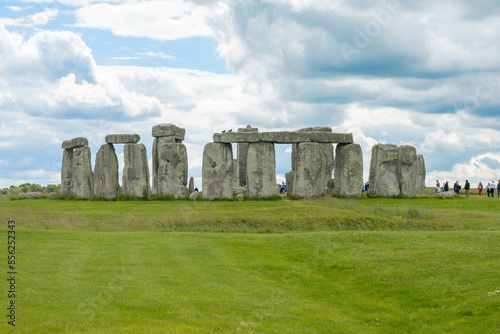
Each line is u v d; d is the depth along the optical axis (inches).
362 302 730.2
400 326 639.8
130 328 570.9
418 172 2490.2
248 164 1850.4
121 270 812.6
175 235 1166.3
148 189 1871.3
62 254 914.1
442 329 611.8
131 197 1872.5
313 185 1860.2
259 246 1063.0
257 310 682.8
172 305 664.4
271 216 1360.7
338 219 1328.7
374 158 2047.2
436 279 763.4
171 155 1899.6
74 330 556.1
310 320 658.2
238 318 644.7
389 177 2015.3
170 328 579.8
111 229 1277.1
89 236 1120.8
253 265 914.7
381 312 691.4
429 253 891.4
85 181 1995.6
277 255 992.2
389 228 1299.2
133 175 1883.6
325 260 930.7
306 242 1056.2
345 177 1935.3
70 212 1462.8
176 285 752.3
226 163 1843.0
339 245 1016.2
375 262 879.1
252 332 598.9
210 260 933.8
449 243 973.2
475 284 719.1
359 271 851.4
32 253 912.9
